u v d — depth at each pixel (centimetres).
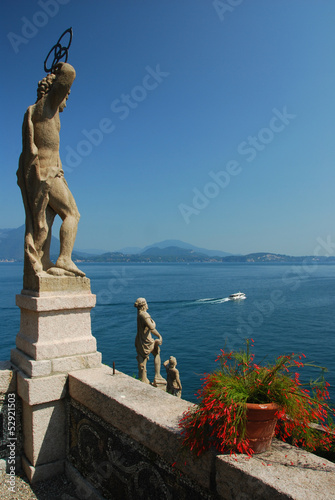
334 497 242
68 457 517
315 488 254
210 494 306
